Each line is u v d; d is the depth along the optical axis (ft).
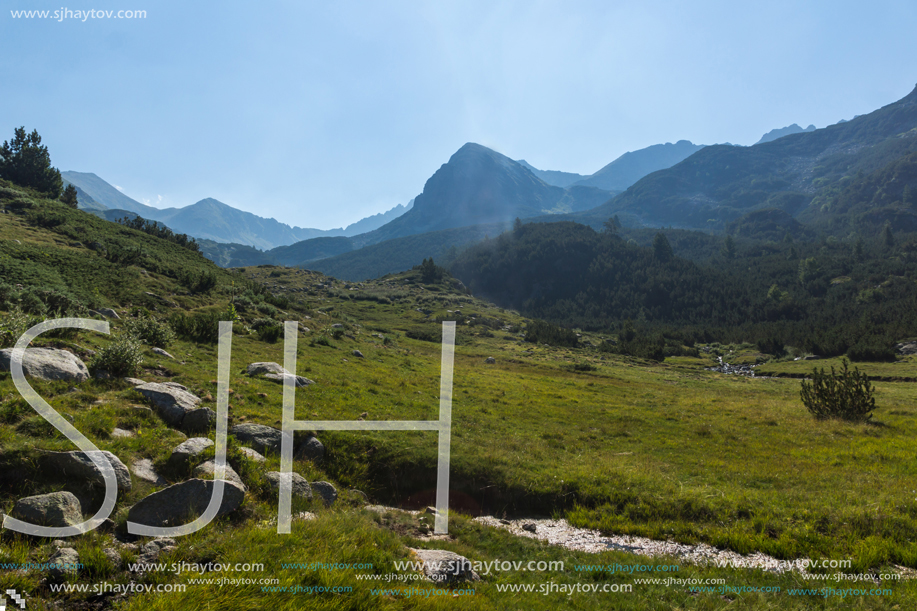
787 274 582.76
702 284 562.66
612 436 69.46
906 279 467.93
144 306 95.14
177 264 147.95
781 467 55.42
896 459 58.54
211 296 122.93
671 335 371.56
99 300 86.43
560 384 116.67
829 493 46.09
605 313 555.28
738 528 39.50
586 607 28.30
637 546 38.24
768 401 106.63
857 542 36.24
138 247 137.59
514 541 38.34
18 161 209.36
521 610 26.99
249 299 129.08
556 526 42.39
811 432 73.20
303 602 23.32
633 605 28.84
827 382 85.66
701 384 150.51
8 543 24.00
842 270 558.97
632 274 626.64
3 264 80.89
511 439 60.49
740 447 65.10
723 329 394.52
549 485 47.37
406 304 310.24
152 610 21.20
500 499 46.50
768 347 306.35
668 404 98.58
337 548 29.40
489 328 269.03
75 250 116.67
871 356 239.91
